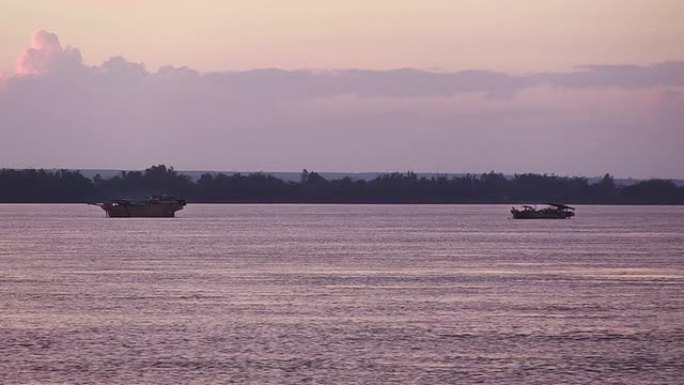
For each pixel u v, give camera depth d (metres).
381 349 155.38
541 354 152.12
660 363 146.38
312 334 168.88
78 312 194.75
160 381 133.50
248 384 132.12
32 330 172.25
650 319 188.88
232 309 199.88
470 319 187.00
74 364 143.38
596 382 134.88
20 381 133.12
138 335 167.38
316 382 133.38
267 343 160.00
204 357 148.50
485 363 145.25
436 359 148.00
